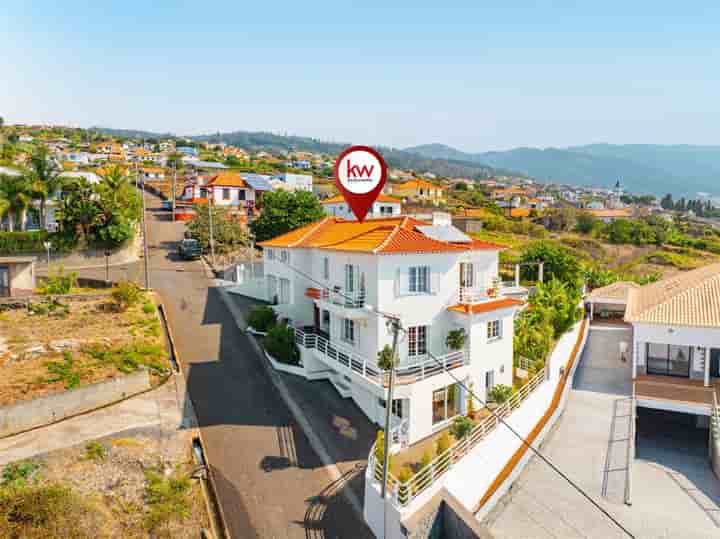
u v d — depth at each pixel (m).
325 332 34.06
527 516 21.47
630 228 117.81
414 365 26.25
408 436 24.81
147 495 21.06
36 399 24.86
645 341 31.41
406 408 24.91
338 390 29.66
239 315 40.81
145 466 22.70
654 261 100.62
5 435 23.95
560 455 26.20
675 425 32.22
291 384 30.52
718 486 24.84
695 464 27.19
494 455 24.14
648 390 30.83
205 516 20.00
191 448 24.12
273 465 23.08
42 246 49.75
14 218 51.28
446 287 28.28
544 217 132.25
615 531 20.70
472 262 30.33
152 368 30.70
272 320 37.12
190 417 26.58
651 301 34.53
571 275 59.00
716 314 30.38
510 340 30.30
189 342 35.41
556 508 22.08
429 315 27.70
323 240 35.50
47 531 18.02
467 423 22.97
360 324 28.03
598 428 28.80
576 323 44.03
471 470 22.27
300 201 57.78
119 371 28.95
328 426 26.19
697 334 30.27
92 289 43.09
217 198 85.06
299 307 35.97
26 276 39.50
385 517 18.83
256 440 24.86
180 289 46.41
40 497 19.05
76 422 25.44
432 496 19.61
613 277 67.12
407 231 29.70
